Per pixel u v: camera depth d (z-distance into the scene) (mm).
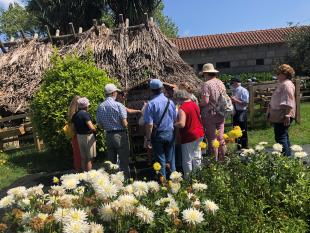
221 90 6258
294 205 3770
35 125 8977
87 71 8859
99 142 8461
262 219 3379
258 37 27875
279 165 4121
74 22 24078
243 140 8109
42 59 12000
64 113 8492
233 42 27562
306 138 9438
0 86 11500
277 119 6012
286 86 5945
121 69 11414
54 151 8930
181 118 5508
